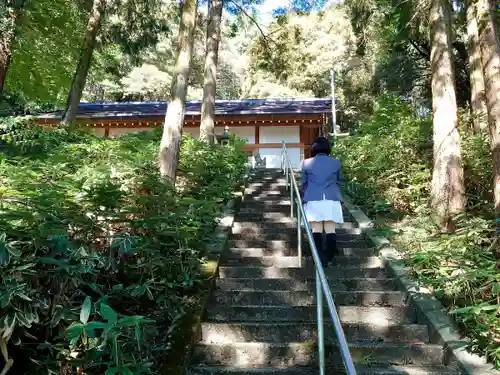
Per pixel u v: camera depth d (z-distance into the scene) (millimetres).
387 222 5621
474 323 3125
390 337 3363
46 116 13266
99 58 13180
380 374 2871
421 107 14047
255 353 3127
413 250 4406
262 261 4633
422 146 6695
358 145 8375
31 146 7551
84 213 3312
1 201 2977
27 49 10219
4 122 7602
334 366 3051
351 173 7719
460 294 3471
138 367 2363
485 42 4473
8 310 2158
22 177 4488
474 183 5719
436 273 3748
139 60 12609
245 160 9547
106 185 3648
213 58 10336
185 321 3291
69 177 4598
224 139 10359
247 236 5438
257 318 3627
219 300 3873
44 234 2502
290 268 4320
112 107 15750
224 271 4340
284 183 8516
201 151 7230
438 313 3426
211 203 4191
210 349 3131
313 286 4055
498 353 2756
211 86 10055
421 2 6395
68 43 10852
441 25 5457
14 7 8469
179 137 5148
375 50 14938
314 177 4434
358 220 5871
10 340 2338
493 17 4594
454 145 5023
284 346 3135
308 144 15703
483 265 3498
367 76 18984
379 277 4316
